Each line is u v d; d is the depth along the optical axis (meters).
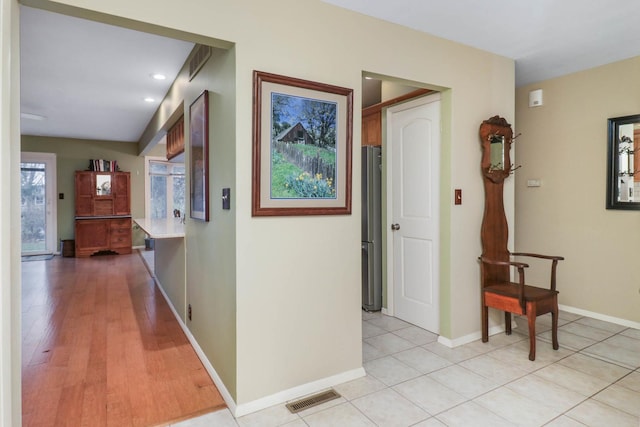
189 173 3.05
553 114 3.73
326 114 2.25
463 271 2.93
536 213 3.91
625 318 3.31
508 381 2.34
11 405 1.40
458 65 2.84
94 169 7.57
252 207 2.02
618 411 2.00
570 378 2.37
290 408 2.07
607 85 3.34
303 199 2.18
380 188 3.73
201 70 2.64
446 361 2.63
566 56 3.14
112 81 3.74
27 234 7.39
